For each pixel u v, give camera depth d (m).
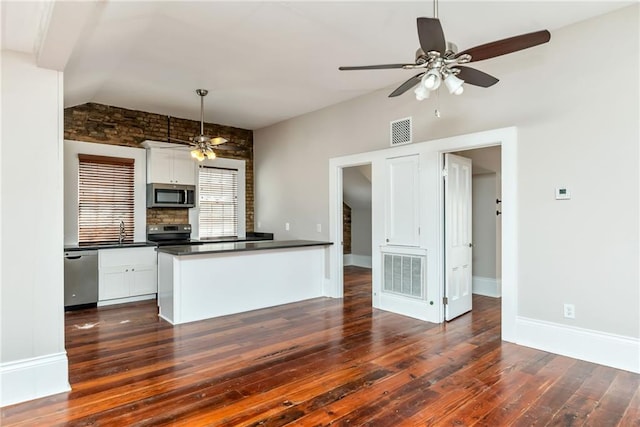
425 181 4.30
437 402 2.43
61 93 2.64
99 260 4.99
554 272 3.29
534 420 2.22
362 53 3.71
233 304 4.60
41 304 2.56
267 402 2.44
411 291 4.47
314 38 3.37
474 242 5.77
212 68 4.07
